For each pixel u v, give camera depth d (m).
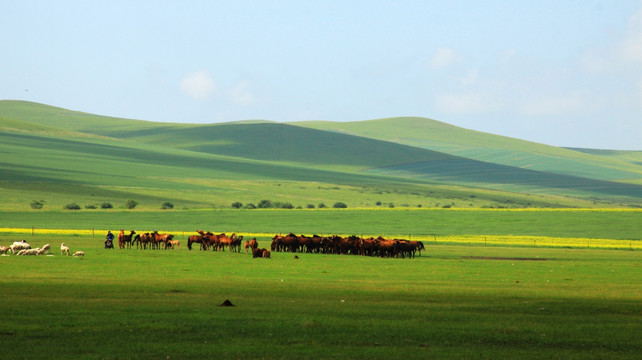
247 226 98.62
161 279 31.03
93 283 28.06
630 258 53.31
